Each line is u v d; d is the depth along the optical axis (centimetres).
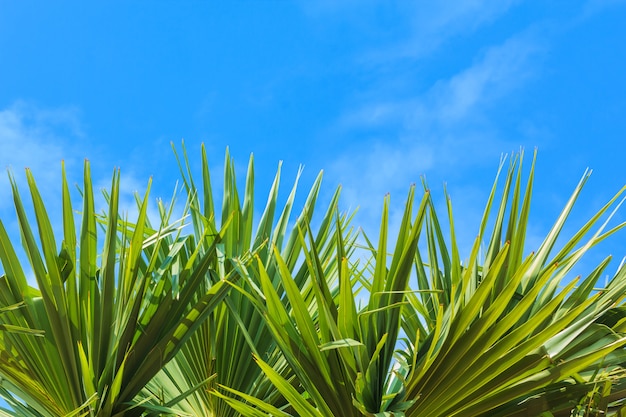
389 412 249
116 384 277
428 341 281
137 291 297
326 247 377
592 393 270
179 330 305
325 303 260
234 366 336
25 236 282
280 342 268
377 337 271
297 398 265
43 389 292
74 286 291
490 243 320
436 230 341
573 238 299
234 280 329
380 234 275
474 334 259
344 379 267
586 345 277
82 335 290
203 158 404
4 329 269
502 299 256
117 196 301
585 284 300
